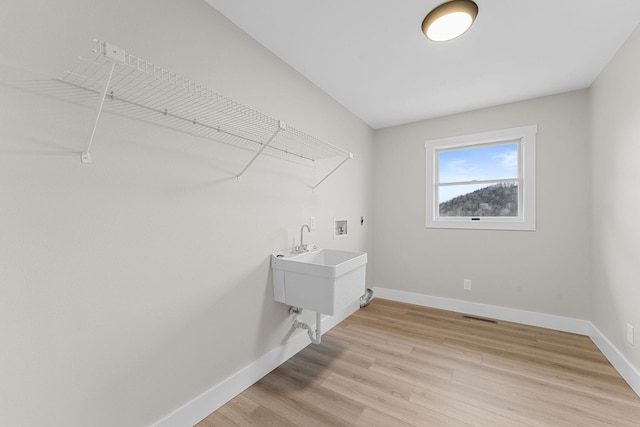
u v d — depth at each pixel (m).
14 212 0.90
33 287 0.95
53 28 0.97
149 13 1.24
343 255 2.36
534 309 2.73
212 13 1.53
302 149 2.13
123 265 1.18
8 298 0.90
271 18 1.62
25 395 0.93
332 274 1.72
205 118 1.42
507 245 2.86
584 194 2.51
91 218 1.08
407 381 1.80
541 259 2.70
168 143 1.33
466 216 3.15
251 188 1.80
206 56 1.50
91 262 1.08
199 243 1.48
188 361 1.43
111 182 1.13
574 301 2.56
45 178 0.96
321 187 2.56
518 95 2.65
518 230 2.80
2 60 0.88
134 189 1.21
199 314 1.49
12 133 0.90
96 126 1.04
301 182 2.29
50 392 0.99
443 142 3.19
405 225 3.45
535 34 1.75
